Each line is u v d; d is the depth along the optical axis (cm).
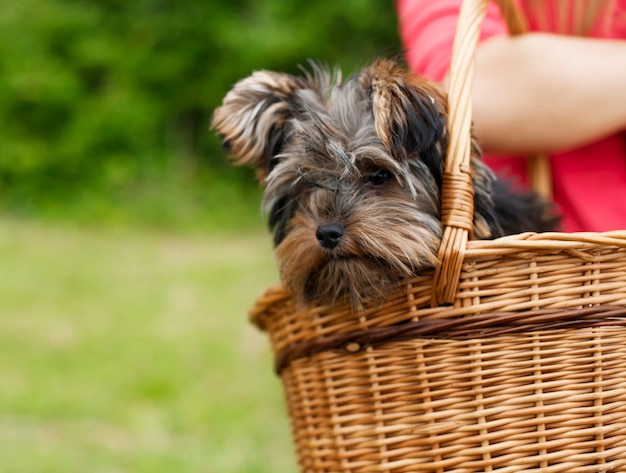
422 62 325
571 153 320
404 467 243
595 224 314
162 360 655
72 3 1368
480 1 254
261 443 520
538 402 235
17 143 1278
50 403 572
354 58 1362
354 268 255
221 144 296
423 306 242
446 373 237
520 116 286
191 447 515
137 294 838
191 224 1222
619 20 313
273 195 302
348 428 250
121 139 1327
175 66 1365
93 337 709
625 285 237
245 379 623
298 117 296
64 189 1285
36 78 1288
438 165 278
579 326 234
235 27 1369
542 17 314
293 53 1367
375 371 246
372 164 280
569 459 236
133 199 1277
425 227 268
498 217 299
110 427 545
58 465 486
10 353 671
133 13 1380
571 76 279
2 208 1252
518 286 234
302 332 261
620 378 238
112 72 1366
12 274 903
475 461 237
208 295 836
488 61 293
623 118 281
